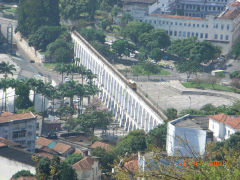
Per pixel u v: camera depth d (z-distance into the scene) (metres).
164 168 115.94
